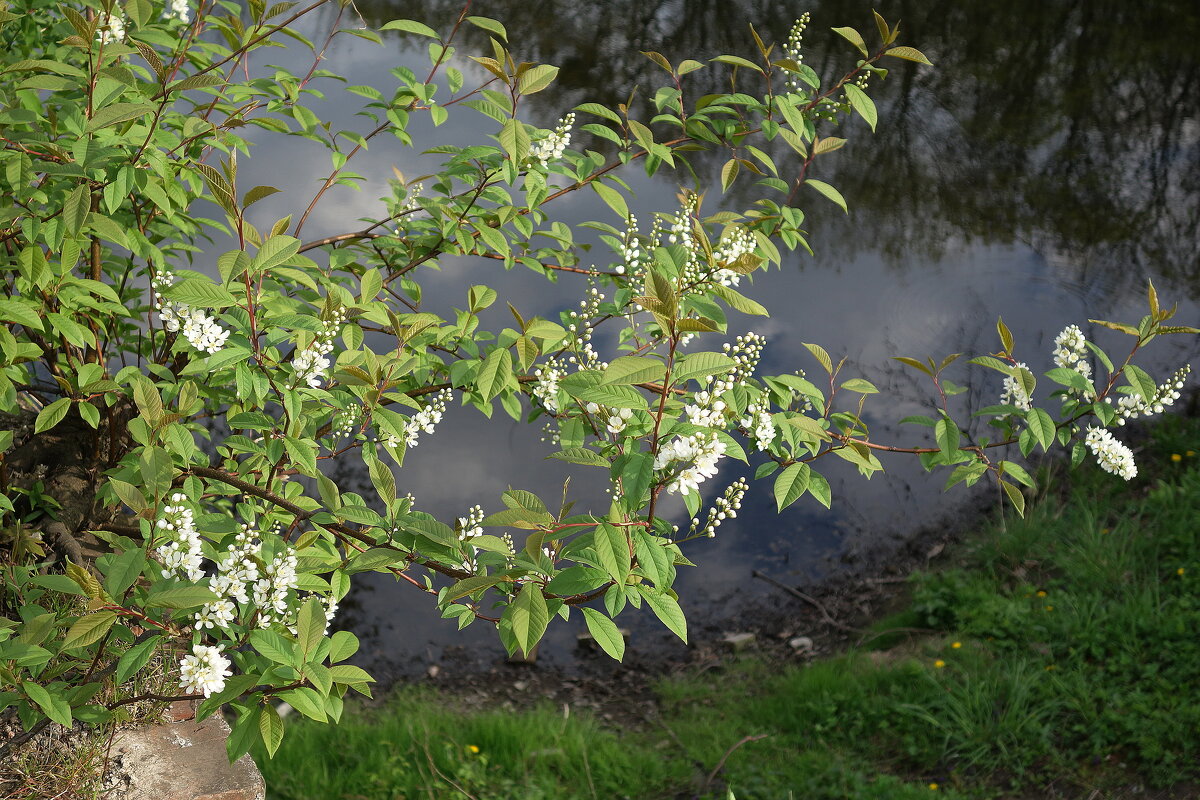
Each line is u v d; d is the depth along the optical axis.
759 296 10.00
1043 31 15.88
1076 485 7.59
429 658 6.57
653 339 3.38
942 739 5.29
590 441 2.97
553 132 3.29
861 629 6.64
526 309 8.35
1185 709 5.02
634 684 6.51
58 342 3.68
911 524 7.68
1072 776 4.87
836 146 3.39
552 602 2.01
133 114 2.36
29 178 2.59
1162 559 6.40
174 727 2.97
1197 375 8.59
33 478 4.05
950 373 8.87
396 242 3.80
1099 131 13.50
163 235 3.93
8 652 2.10
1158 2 16.59
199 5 3.33
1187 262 10.74
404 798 4.95
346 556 2.92
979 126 13.45
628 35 15.38
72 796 2.64
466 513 6.93
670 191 10.70
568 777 5.29
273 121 3.27
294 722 5.59
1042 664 5.66
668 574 1.88
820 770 5.20
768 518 7.93
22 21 3.59
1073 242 11.05
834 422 2.82
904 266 10.58
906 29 15.85
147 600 1.96
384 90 11.14
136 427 2.30
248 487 2.74
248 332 2.56
